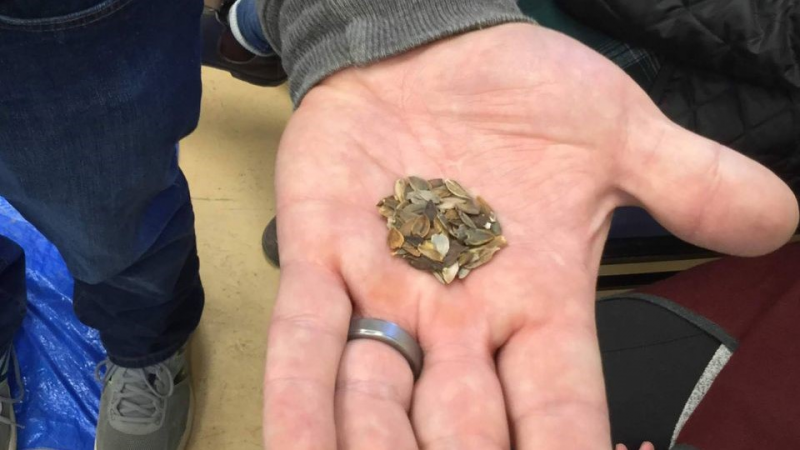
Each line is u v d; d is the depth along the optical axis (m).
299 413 0.18
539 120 0.24
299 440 0.18
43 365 0.36
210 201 0.42
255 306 0.39
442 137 0.25
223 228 0.41
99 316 0.31
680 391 0.29
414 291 0.22
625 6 0.31
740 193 0.23
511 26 0.26
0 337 0.33
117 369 0.34
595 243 0.24
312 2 0.27
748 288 0.30
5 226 0.40
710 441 0.25
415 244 0.22
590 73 0.24
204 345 0.38
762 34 0.29
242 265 0.40
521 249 0.23
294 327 0.20
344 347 0.20
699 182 0.23
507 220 0.23
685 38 0.30
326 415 0.18
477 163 0.25
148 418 0.34
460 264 0.22
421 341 0.21
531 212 0.23
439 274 0.22
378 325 0.21
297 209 0.23
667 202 0.23
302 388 0.19
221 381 0.37
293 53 0.28
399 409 0.19
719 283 0.30
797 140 0.31
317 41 0.27
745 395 0.26
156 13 0.20
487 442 0.19
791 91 0.30
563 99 0.24
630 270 0.40
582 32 0.34
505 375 0.21
